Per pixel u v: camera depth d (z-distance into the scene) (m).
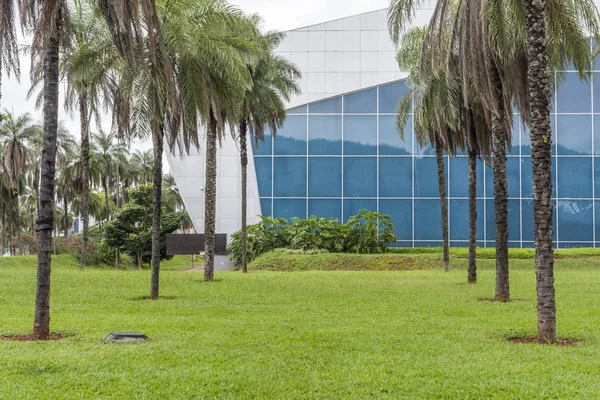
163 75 16.50
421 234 41.47
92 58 17.69
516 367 8.66
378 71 42.31
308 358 9.28
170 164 43.12
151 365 8.62
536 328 12.19
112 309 15.45
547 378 8.05
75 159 72.62
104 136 75.00
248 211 42.66
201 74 17.97
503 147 17.70
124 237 49.09
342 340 10.75
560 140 40.94
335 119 42.47
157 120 17.03
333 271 32.84
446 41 16.67
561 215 40.75
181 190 43.09
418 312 14.90
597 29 15.63
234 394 7.29
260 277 27.36
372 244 39.47
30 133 62.53
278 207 42.44
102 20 16.33
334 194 42.19
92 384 7.66
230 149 42.72
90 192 83.31
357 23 42.53
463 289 20.88
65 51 16.84
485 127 21.77
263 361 9.02
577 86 41.09
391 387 7.63
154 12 12.24
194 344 10.27
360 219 41.03
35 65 19.97
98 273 28.73
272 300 17.55
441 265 34.97
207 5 18.50
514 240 40.88
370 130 42.22
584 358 9.26
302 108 42.62
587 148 40.84
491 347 10.19
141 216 49.56
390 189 41.88
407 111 28.47
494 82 17.34
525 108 17.28
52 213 11.22
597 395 7.22
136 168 92.00
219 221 42.59
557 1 14.01
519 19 15.19
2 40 11.69
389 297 18.30
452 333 11.59
